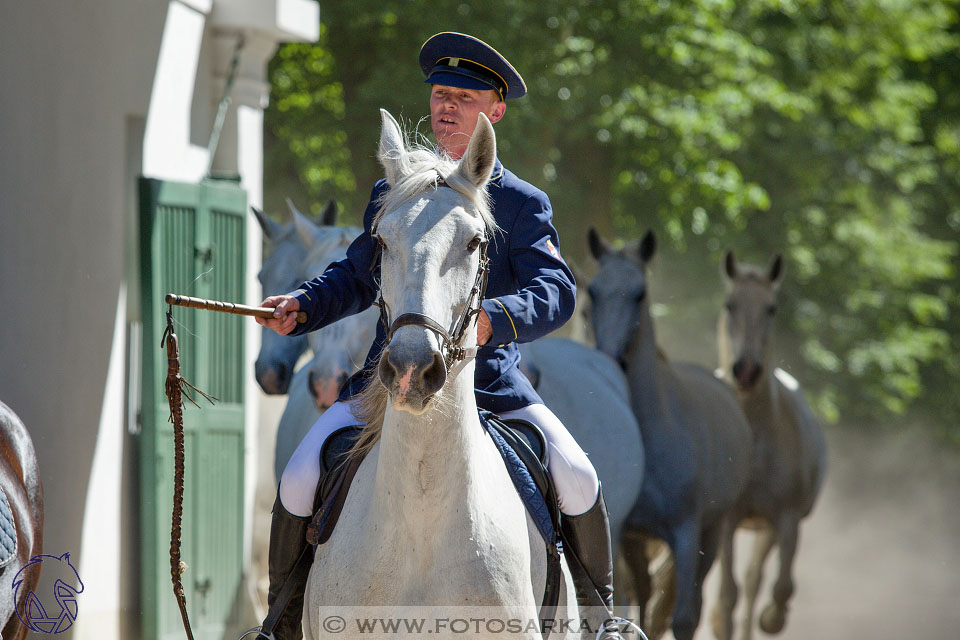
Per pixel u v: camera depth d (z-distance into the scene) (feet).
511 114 70.90
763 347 45.01
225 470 40.22
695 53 78.64
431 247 15.39
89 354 36.27
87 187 36.35
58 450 34.35
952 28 117.08
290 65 77.15
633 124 75.87
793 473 46.32
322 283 18.44
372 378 18.06
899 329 104.32
